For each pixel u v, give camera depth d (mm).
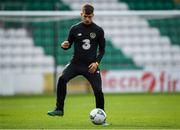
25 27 99312
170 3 107938
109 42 99750
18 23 98938
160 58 99562
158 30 102375
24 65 96562
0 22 98125
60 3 104750
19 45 97812
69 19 94375
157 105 60844
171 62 99688
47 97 76625
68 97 76312
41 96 78938
